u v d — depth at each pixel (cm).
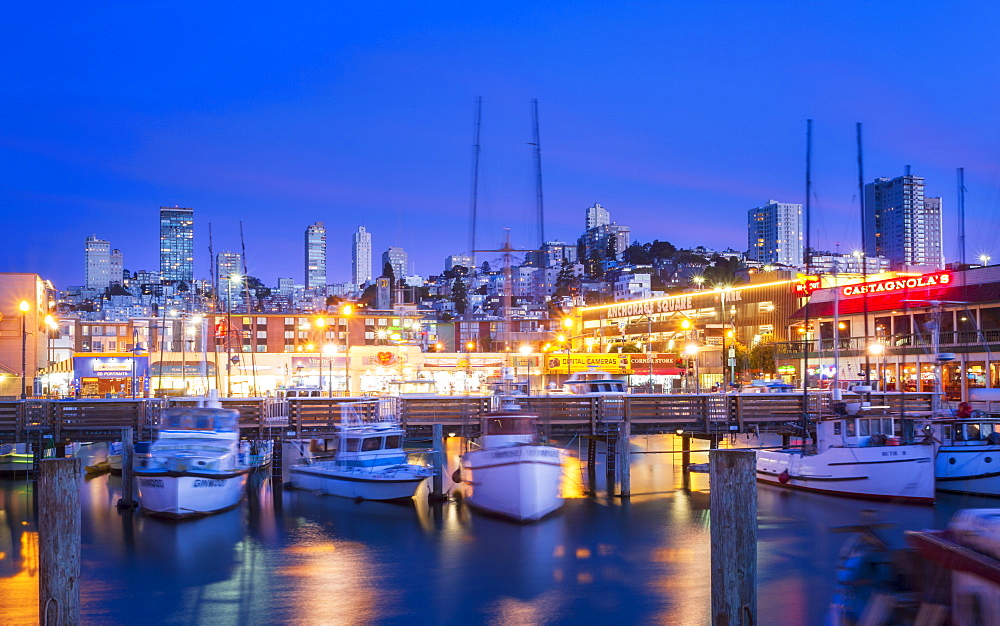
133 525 3481
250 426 4294
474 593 2530
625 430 4175
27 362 8238
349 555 2988
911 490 3809
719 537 1316
